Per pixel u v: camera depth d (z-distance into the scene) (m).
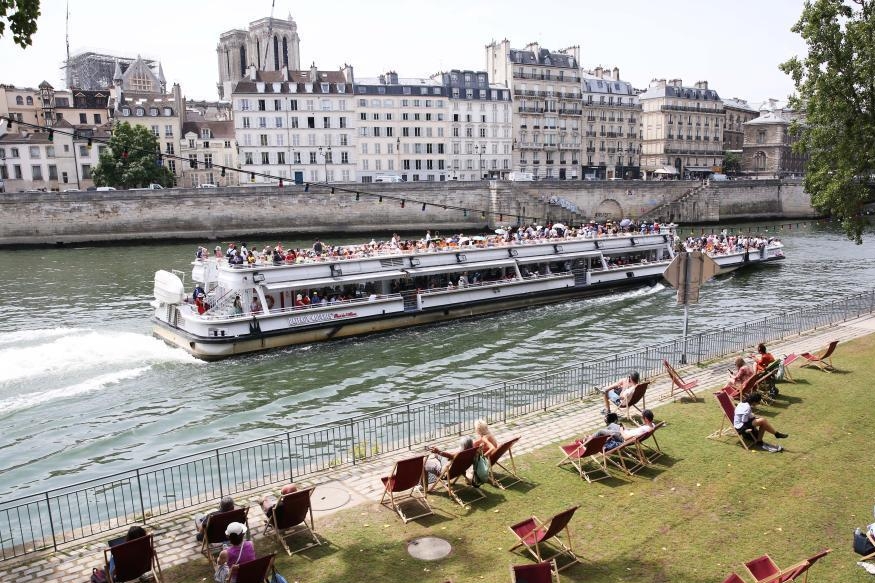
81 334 33.62
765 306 40.91
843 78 26.53
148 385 26.27
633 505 11.91
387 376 27.38
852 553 10.20
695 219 100.44
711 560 10.12
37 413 23.20
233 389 25.83
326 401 24.44
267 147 97.50
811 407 16.77
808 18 27.03
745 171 140.25
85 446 20.45
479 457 12.62
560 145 114.25
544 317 38.34
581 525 11.25
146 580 9.89
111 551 9.24
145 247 71.25
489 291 38.94
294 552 10.54
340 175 101.06
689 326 35.50
